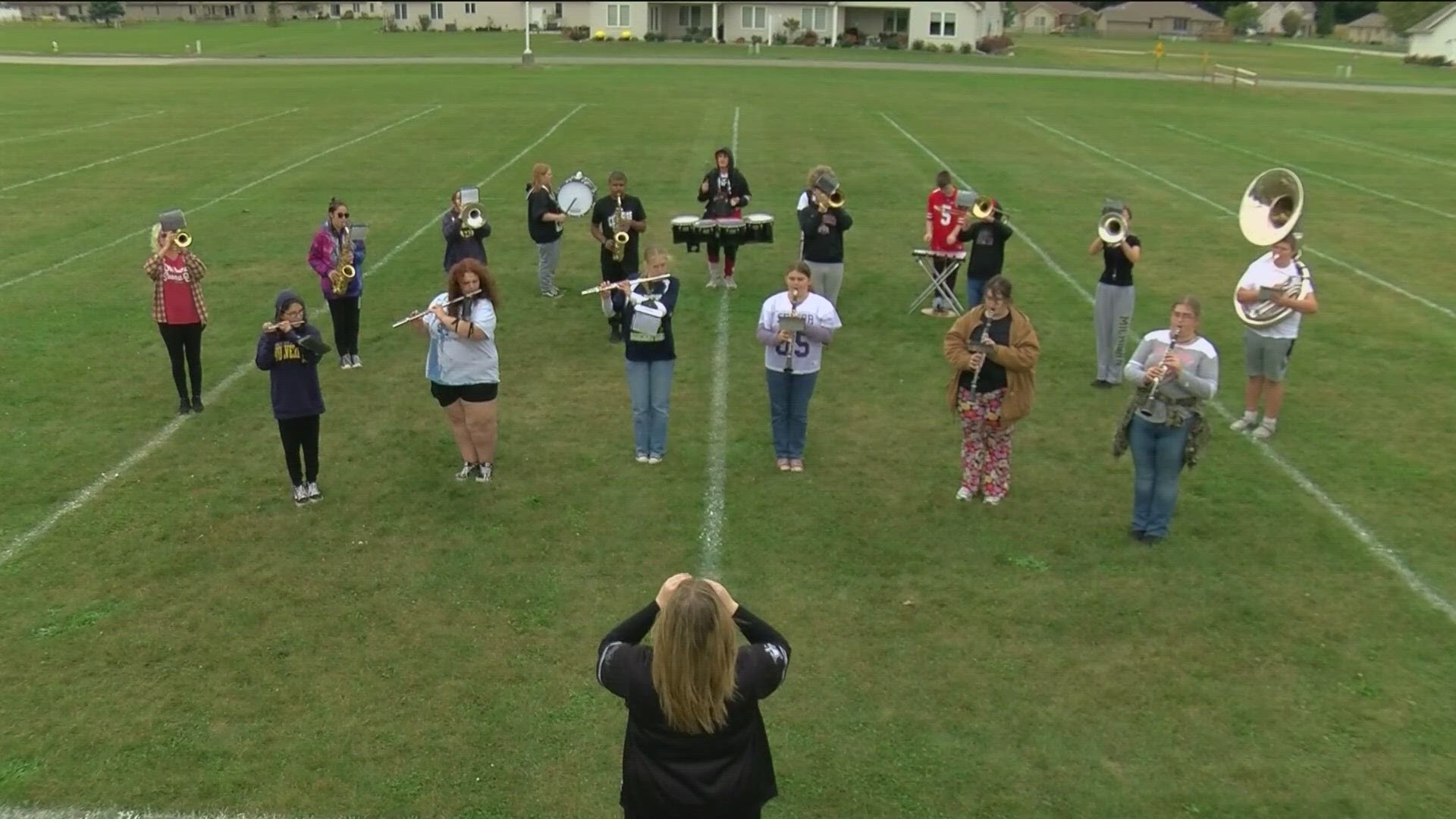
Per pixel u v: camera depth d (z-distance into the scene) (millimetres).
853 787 5469
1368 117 37094
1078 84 48625
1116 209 10719
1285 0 143000
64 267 15523
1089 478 9141
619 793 5406
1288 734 5898
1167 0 138500
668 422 10164
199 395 10414
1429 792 5465
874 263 16391
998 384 8234
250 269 15664
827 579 7445
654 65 53469
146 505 8469
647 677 3629
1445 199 21922
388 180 22250
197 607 7043
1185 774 5582
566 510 8461
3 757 5609
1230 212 20469
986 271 12312
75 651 6535
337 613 6988
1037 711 6078
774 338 8758
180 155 24891
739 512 8445
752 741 3744
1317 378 11656
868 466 9352
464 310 8445
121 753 5656
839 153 26359
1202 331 13320
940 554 7816
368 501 8586
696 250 14195
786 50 68062
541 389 11141
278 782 5453
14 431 9859
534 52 63094
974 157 26297
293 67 52344
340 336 11602
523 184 21969
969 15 73438
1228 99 43031
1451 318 13883
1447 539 8094
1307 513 8492
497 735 5832
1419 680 6379
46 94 38281
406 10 88125
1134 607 7129
